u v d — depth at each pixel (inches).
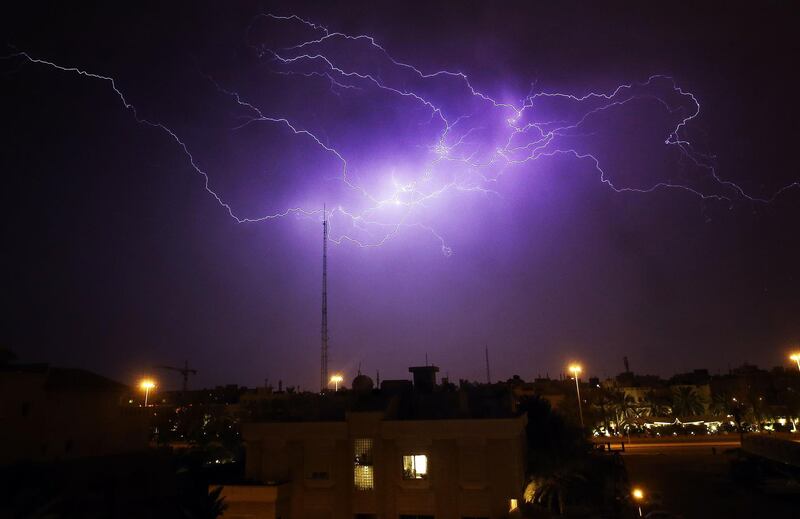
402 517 981.2
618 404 3624.5
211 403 3494.1
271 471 1034.7
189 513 929.5
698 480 1797.5
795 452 1535.4
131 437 1392.7
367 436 1018.1
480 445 977.5
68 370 1347.2
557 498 1200.8
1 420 1089.4
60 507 948.6
